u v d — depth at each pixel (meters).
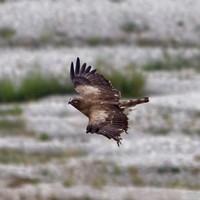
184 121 60.50
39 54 88.38
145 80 74.38
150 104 63.94
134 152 52.72
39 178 46.78
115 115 20.27
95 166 48.88
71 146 54.09
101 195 43.44
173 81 75.94
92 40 93.50
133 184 46.94
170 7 101.38
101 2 101.38
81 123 59.56
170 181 47.44
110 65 79.50
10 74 78.62
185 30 96.56
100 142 55.06
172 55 87.38
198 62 86.25
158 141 55.00
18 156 52.03
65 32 94.62
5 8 99.12
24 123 59.75
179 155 51.56
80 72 22.95
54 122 59.56
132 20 97.19
